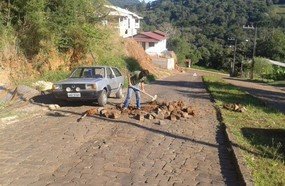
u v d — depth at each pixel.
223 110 13.93
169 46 87.00
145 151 8.26
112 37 29.20
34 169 6.89
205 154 8.28
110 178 6.60
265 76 57.16
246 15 107.44
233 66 68.75
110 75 14.98
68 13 19.89
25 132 9.58
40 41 19.00
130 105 13.75
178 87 24.98
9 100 13.95
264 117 13.18
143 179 6.61
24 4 18.02
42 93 15.70
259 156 8.02
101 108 12.50
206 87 25.09
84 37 21.00
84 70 14.56
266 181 6.49
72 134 9.45
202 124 11.29
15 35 18.16
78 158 7.60
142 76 12.73
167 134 9.82
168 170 7.14
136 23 64.62
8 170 6.80
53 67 19.94
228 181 6.75
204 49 91.88
